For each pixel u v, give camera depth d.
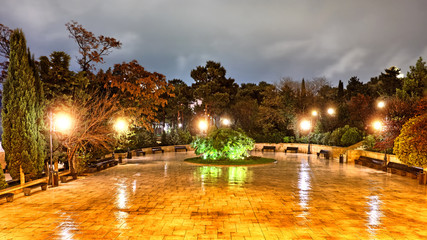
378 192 11.32
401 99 19.62
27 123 12.05
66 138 14.23
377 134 20.92
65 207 9.17
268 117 36.47
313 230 7.08
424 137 13.07
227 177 14.67
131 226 7.37
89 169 16.11
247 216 8.17
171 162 21.42
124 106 18.95
